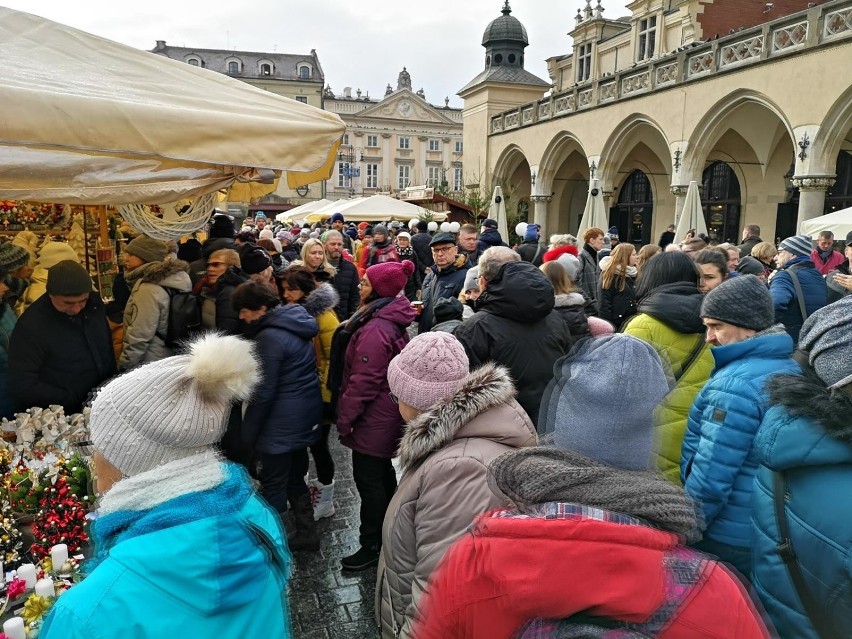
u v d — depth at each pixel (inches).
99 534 47.1
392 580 72.1
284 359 127.3
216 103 128.0
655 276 122.9
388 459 134.2
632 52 973.2
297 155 133.4
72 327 129.4
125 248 172.9
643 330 111.3
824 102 491.5
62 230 202.5
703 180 788.6
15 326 127.5
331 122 142.4
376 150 2456.9
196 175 147.6
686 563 38.1
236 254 168.6
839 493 56.6
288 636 51.5
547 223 1057.5
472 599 37.2
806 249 205.2
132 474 48.3
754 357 84.6
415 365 82.5
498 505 63.5
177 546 43.6
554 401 50.9
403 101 2459.4
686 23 835.4
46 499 95.0
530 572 35.5
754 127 655.8
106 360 135.3
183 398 48.1
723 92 594.2
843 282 195.6
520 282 111.7
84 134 103.9
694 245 241.9
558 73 1208.8
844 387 57.1
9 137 97.0
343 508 167.5
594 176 797.2
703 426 84.3
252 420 125.3
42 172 131.9
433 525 65.1
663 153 799.1
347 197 2422.5
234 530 46.4
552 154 913.5
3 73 103.3
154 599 42.2
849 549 55.1
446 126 2506.2
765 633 37.7
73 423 118.5
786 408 60.3
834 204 644.1
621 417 44.6
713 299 88.4
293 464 141.8
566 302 137.2
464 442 69.6
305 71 2324.1
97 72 120.9
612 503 38.4
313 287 165.5
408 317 129.5
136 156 117.2
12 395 124.0
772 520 62.4
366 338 125.8
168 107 115.2
